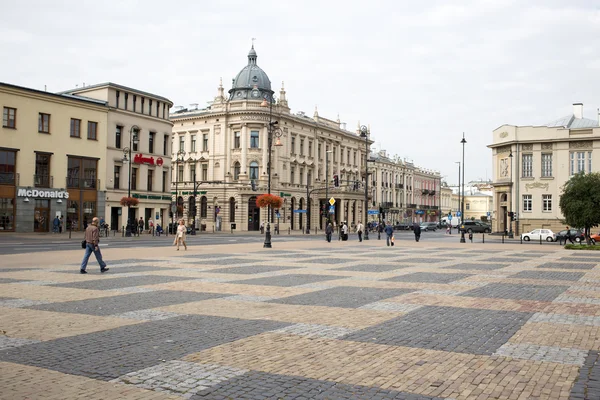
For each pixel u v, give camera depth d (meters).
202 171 78.50
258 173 75.06
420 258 26.47
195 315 10.50
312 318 10.26
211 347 7.96
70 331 9.02
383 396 5.92
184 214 78.94
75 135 53.03
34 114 49.34
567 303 12.25
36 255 25.70
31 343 8.17
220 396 5.89
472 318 10.38
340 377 6.57
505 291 14.21
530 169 65.88
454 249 35.53
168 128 64.88
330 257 26.62
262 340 8.42
